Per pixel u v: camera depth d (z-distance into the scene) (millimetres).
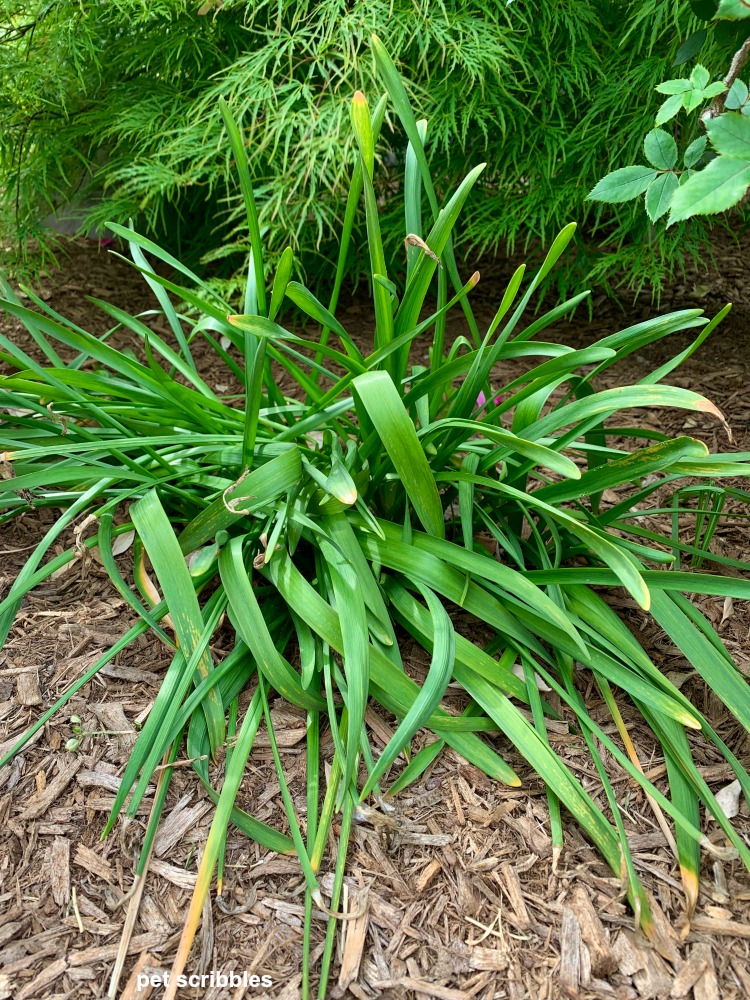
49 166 1063
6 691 501
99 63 968
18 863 421
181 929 394
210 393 612
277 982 377
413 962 384
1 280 600
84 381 565
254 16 884
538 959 385
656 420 797
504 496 546
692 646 466
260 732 480
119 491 554
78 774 459
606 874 418
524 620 498
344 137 848
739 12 348
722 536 643
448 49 858
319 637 497
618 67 907
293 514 487
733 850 427
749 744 480
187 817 438
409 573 493
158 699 441
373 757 467
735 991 374
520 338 518
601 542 432
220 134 895
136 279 1125
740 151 314
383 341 503
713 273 1109
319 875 414
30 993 372
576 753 473
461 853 426
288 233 932
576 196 906
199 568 505
